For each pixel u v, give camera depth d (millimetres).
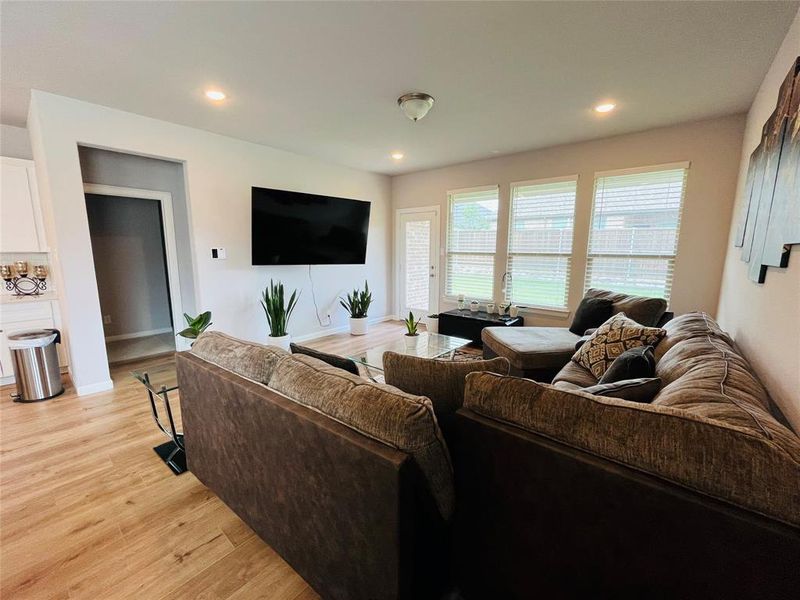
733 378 1229
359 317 5137
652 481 779
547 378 2885
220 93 2664
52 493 1865
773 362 1555
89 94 2689
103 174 3375
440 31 1881
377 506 971
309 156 4527
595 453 867
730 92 2596
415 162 4836
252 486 1447
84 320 2988
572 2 1646
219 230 3818
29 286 3496
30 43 1996
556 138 3730
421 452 969
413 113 2711
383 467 927
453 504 1116
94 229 4652
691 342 1797
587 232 3934
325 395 1165
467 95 2676
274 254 4168
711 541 720
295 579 1399
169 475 2021
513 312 4461
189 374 1725
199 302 3764
